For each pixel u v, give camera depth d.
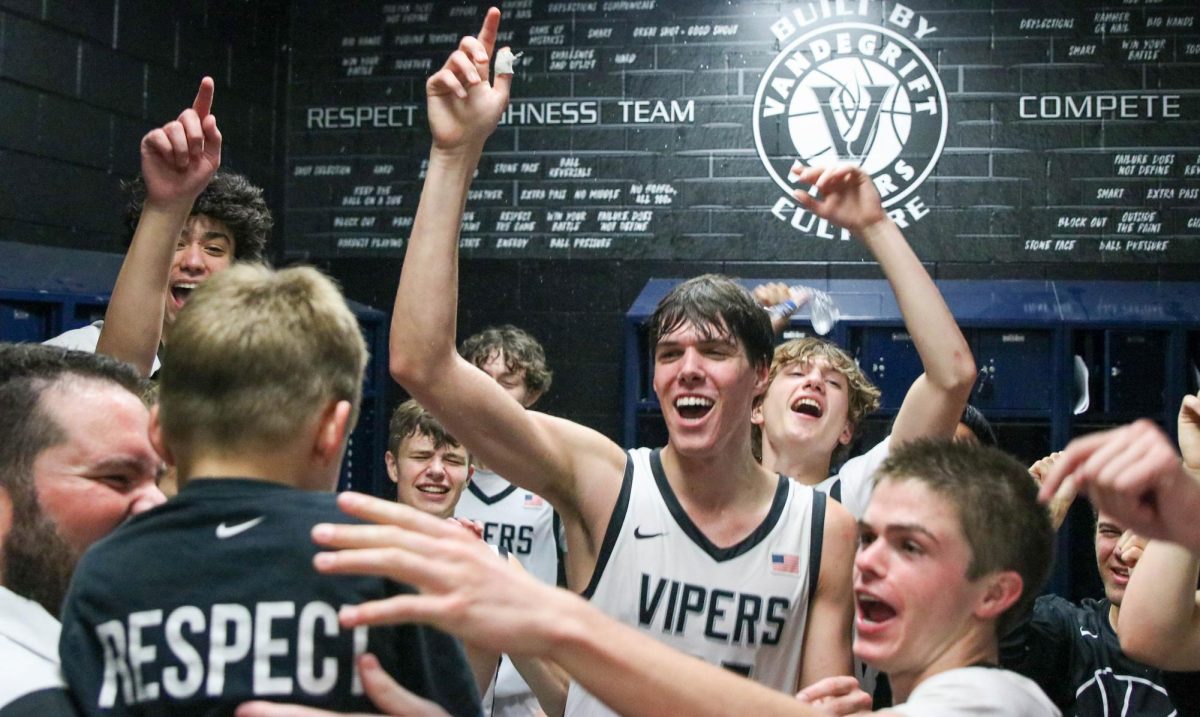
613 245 4.46
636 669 0.94
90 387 1.24
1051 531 1.23
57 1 3.56
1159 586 1.51
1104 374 3.99
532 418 1.68
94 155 3.73
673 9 4.46
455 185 1.54
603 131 4.48
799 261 4.39
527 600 0.92
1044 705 1.14
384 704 0.96
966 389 1.74
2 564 1.20
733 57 4.43
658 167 4.46
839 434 2.54
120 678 0.99
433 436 2.73
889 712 1.09
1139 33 4.27
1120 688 2.01
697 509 1.71
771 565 1.68
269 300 1.08
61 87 3.59
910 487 1.19
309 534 1.01
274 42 4.61
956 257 4.34
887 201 4.37
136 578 1.00
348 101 4.63
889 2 4.38
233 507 1.02
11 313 3.08
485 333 3.41
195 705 0.97
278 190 4.63
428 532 0.94
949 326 1.75
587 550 1.75
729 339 1.67
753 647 1.67
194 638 0.98
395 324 1.53
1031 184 4.32
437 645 1.06
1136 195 4.27
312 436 1.07
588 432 1.76
